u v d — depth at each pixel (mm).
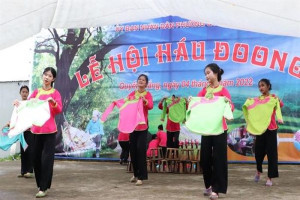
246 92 8852
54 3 5770
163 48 9359
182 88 9203
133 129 5805
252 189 5559
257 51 8852
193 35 9188
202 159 4887
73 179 6637
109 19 6895
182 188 5668
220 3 5645
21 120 4836
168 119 8211
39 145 5102
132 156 6125
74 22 6625
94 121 9672
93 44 9766
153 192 5336
